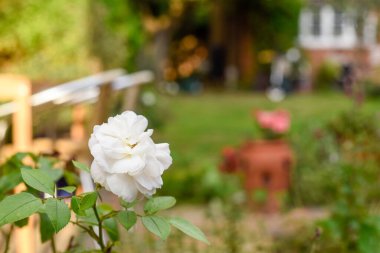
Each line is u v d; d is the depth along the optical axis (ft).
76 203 4.53
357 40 29.84
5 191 6.08
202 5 83.51
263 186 20.34
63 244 8.99
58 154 6.86
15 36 29.78
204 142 42.27
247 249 13.05
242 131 48.47
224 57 95.96
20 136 10.61
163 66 76.18
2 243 9.54
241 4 91.30
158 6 74.02
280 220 17.74
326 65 93.25
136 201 4.66
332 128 22.44
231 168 21.95
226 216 13.61
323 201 20.33
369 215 11.89
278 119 21.30
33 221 9.21
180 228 4.66
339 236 11.39
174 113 59.77
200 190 22.70
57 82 16.12
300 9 88.89
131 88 16.06
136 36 37.88
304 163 22.03
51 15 29.96
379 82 74.69
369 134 20.43
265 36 89.97
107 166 4.28
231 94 85.61
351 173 12.87
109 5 34.88
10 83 10.63
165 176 24.12
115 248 10.21
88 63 30.48
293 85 90.02
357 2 29.60
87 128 14.75
